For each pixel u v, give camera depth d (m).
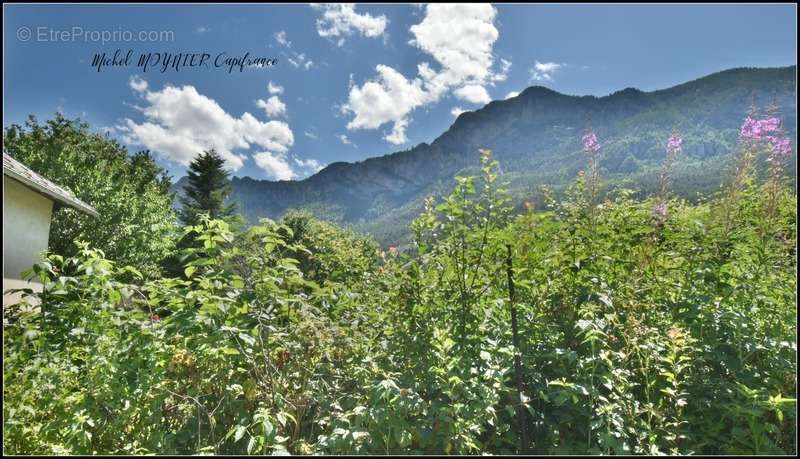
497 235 2.81
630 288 2.84
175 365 2.47
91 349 2.76
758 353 2.72
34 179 9.03
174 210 29.38
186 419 2.59
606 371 2.46
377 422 2.24
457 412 2.33
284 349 2.64
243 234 2.78
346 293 3.34
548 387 2.62
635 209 3.63
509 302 2.93
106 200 20.48
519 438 2.63
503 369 2.63
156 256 21.59
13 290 2.92
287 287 2.97
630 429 2.26
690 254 3.29
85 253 3.09
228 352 2.46
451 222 3.01
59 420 2.50
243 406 2.51
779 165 3.32
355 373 2.83
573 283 3.16
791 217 3.47
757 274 3.03
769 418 2.48
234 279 2.72
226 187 30.92
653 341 2.62
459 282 3.02
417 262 3.14
